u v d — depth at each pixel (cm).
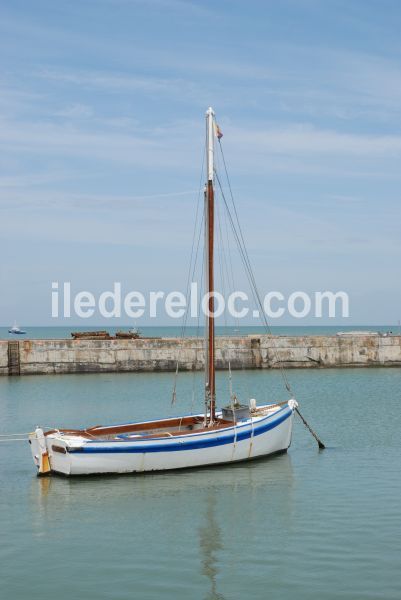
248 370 6556
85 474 2522
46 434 2648
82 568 1719
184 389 5284
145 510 2172
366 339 6706
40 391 5209
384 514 2094
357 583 1606
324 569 1686
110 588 1602
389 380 5794
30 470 2720
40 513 2152
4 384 5638
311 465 2742
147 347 6406
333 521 2036
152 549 1841
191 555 1791
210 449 2695
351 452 2984
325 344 6669
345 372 6381
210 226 3008
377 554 1773
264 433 2834
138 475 2578
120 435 2759
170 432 2802
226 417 2908
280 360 6581
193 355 6444
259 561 1744
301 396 4897
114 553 1816
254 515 2108
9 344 6241
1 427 3747
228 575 1661
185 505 2219
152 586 1609
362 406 4400
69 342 6341
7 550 1845
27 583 1636
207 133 3011
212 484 2467
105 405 4503
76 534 1961
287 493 2342
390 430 3538
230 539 1903
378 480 2503
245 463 2780
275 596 1548
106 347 6372
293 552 1798
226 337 6575
